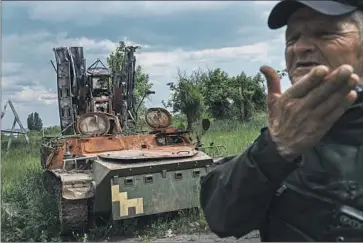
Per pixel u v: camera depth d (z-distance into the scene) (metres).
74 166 9.45
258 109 26.02
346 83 1.31
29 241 8.52
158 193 8.85
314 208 1.69
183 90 19.53
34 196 9.64
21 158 11.73
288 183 1.72
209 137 17.75
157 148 10.30
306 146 1.41
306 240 1.70
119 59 12.97
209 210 1.72
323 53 1.64
